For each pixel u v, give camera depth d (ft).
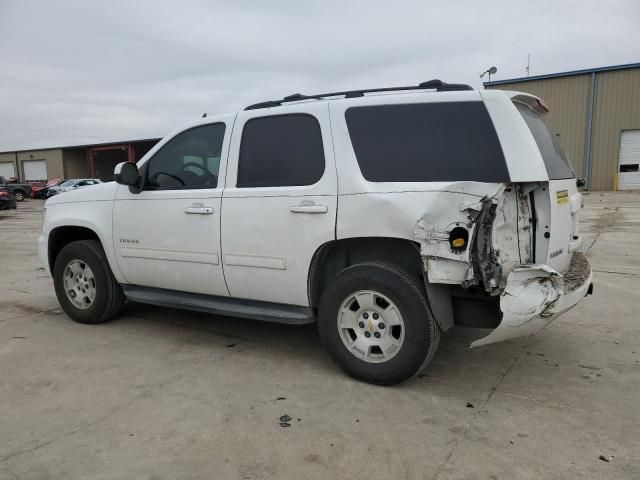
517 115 10.67
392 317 11.36
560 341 14.69
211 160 13.99
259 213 12.72
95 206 16.01
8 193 77.77
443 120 11.18
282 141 12.81
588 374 12.34
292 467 8.59
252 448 9.16
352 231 11.49
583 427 9.78
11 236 44.27
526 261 10.98
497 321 11.12
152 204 14.66
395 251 11.98
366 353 11.80
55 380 12.29
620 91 82.64
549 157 11.53
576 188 13.16
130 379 12.30
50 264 17.69
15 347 14.69
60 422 10.21
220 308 13.87
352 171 11.62
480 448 9.09
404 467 8.54
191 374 12.56
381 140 11.60
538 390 11.49
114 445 9.33
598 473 8.30
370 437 9.50
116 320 17.31
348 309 11.90
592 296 19.54
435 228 10.51
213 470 8.52
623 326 15.97
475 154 10.79
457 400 11.02
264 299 13.21
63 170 158.20
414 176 11.14
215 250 13.53
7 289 22.58
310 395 11.31
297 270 12.35
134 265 15.35
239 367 13.00
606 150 84.94
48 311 18.69
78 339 15.37
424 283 11.20
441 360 13.35
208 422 10.12
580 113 85.81
